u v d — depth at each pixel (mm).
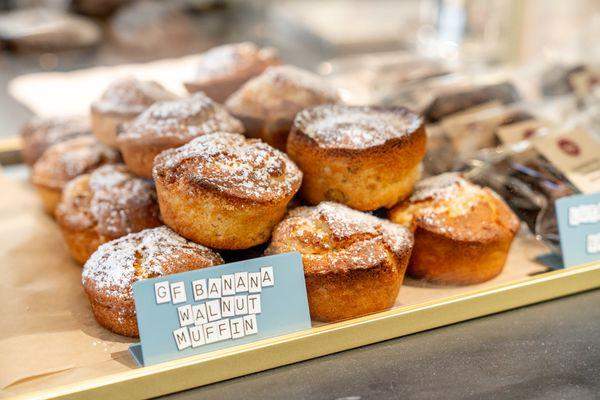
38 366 420
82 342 442
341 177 470
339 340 433
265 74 553
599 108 647
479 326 460
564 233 494
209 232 444
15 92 701
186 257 441
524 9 789
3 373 414
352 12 906
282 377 420
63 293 493
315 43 839
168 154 458
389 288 450
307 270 437
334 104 521
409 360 434
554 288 479
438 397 411
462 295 460
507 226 500
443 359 435
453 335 453
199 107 495
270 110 527
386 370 427
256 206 436
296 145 479
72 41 771
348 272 436
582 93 681
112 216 503
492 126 604
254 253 462
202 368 408
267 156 451
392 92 661
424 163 557
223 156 441
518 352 442
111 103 552
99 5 828
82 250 512
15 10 846
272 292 426
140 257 448
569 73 698
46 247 550
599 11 805
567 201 495
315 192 481
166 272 435
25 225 580
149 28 789
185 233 451
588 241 498
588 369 432
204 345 414
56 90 703
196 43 802
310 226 451
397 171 477
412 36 871
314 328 432
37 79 725
